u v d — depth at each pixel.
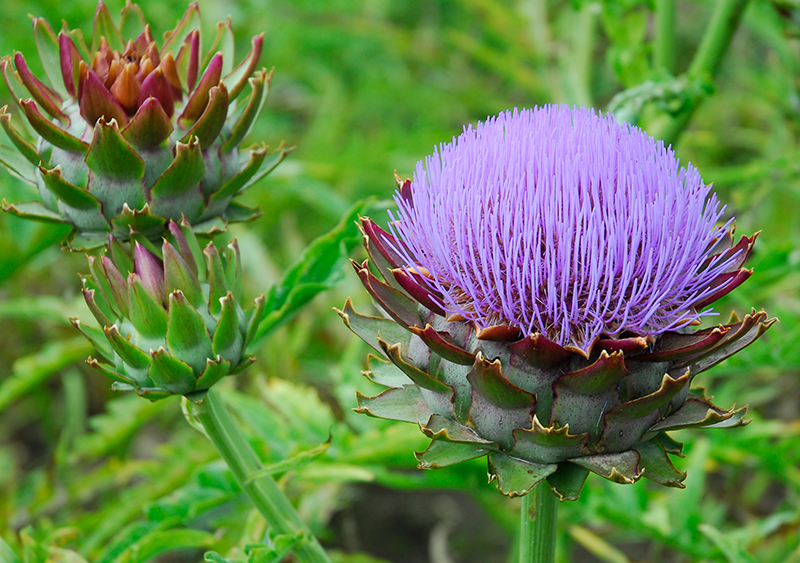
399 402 0.62
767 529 0.76
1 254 0.82
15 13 1.01
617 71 0.80
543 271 0.59
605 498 0.76
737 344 0.61
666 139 0.78
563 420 0.59
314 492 0.84
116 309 0.63
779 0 0.80
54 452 0.89
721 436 0.80
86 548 0.75
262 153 0.64
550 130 0.61
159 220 0.63
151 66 0.63
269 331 0.69
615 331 0.59
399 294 0.62
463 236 0.60
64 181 0.62
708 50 0.77
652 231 0.59
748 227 0.83
